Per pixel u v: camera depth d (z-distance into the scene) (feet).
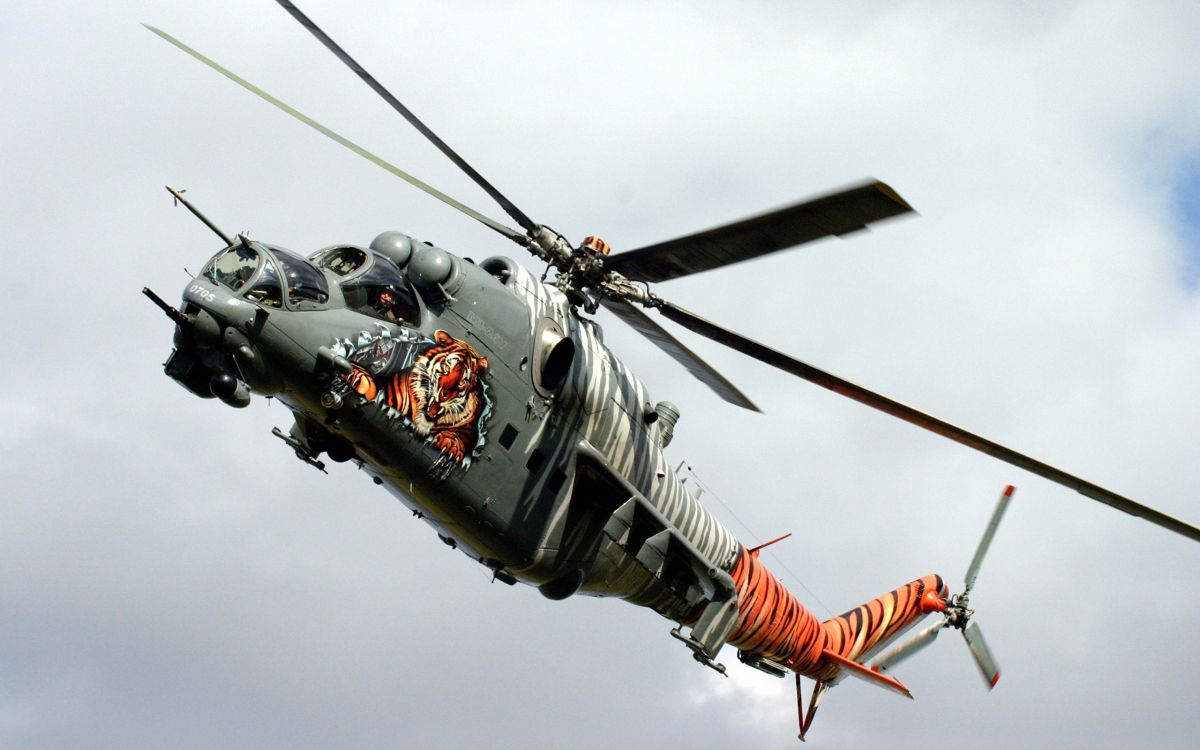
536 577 163.84
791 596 205.98
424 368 141.38
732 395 155.02
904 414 147.84
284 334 131.13
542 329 153.28
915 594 230.48
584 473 161.27
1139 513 157.28
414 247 145.28
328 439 150.00
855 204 110.83
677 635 173.58
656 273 143.43
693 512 181.47
